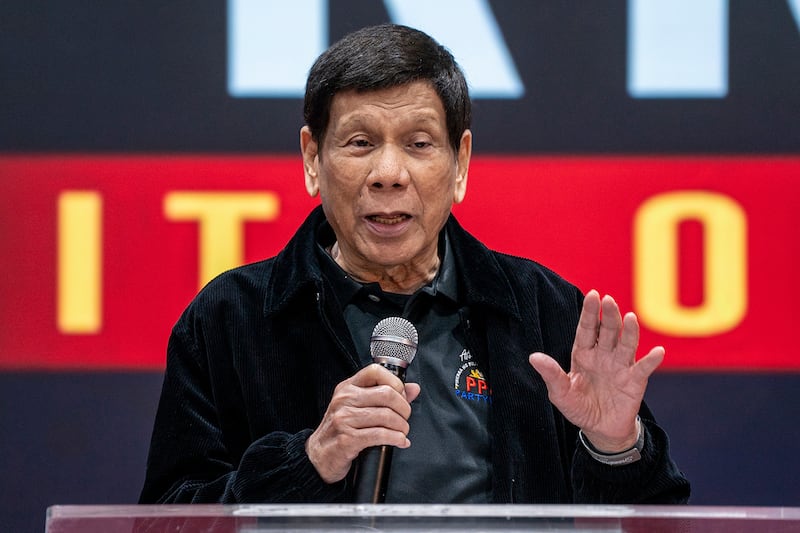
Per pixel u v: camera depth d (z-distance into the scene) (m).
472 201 11.77
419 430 6.36
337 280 6.66
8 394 11.76
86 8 11.82
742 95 11.75
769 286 11.72
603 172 11.77
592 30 11.77
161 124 11.82
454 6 11.75
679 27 11.77
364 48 6.23
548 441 6.49
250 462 5.80
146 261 11.78
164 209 11.81
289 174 11.84
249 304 6.73
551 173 11.77
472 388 6.56
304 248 6.80
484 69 11.77
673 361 11.75
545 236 11.75
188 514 4.24
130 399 11.80
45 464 11.79
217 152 11.84
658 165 11.77
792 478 11.73
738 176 11.74
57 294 11.76
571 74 11.79
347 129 6.24
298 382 6.52
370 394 5.38
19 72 11.79
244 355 6.56
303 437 5.77
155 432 6.64
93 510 4.21
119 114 11.81
